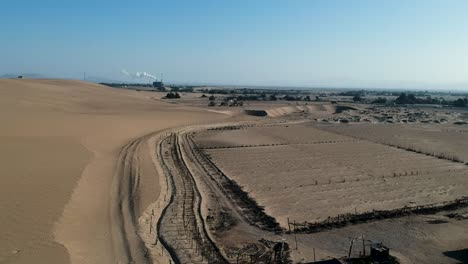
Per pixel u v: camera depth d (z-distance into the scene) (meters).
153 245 23.33
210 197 33.94
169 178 38.66
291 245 24.78
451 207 32.34
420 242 25.58
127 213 27.39
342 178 41.25
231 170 43.94
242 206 31.94
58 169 32.47
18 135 42.91
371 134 74.56
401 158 52.06
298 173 43.19
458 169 45.91
